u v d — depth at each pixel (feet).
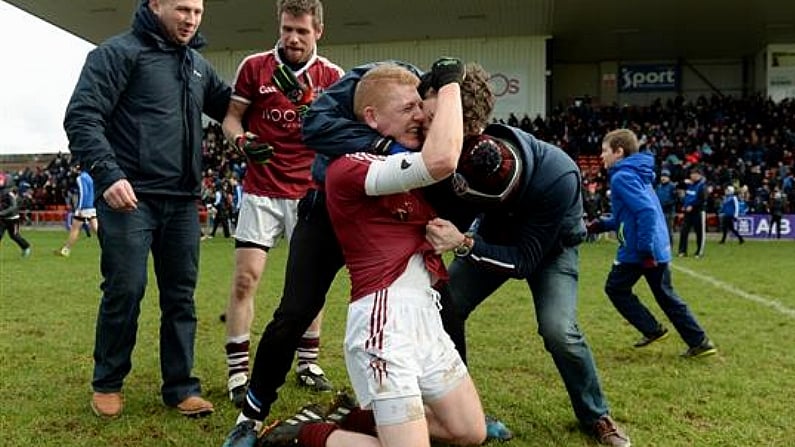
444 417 9.67
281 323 10.23
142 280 12.08
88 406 12.76
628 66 122.83
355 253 9.04
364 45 108.17
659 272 16.69
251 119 14.12
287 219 14.03
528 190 9.93
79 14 97.09
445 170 8.16
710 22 97.30
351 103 9.77
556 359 11.11
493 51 104.68
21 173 128.36
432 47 106.52
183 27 11.96
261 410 10.45
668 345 18.33
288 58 13.88
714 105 108.17
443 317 10.76
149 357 16.53
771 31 102.27
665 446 11.09
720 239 67.87
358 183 8.63
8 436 11.25
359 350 8.82
